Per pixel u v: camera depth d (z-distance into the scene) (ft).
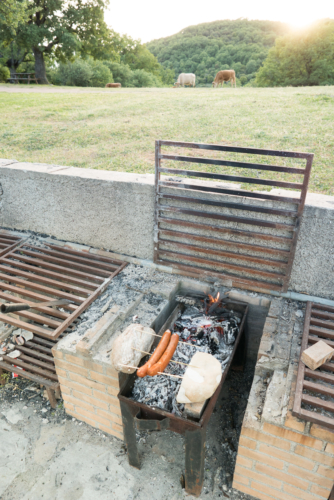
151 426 7.53
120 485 8.87
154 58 175.94
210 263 11.23
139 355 8.14
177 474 9.13
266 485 8.21
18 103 35.45
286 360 8.39
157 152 10.35
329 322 9.33
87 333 9.28
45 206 13.97
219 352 9.46
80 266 12.64
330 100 25.17
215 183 11.41
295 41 108.78
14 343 12.09
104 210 12.62
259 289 10.82
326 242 9.46
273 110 23.77
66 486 8.87
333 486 7.27
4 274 12.46
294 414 6.95
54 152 18.95
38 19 75.77
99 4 78.54
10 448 9.82
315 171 14.03
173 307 11.83
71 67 105.91
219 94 34.30
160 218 11.32
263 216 9.95
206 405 7.59
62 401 11.25
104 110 28.50
